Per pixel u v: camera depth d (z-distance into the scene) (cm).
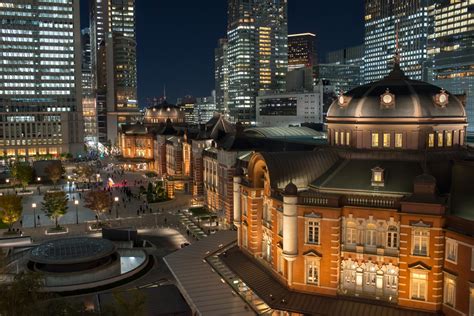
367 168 6844
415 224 5778
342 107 7375
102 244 9388
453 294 5625
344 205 6269
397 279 6028
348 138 7288
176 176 16562
